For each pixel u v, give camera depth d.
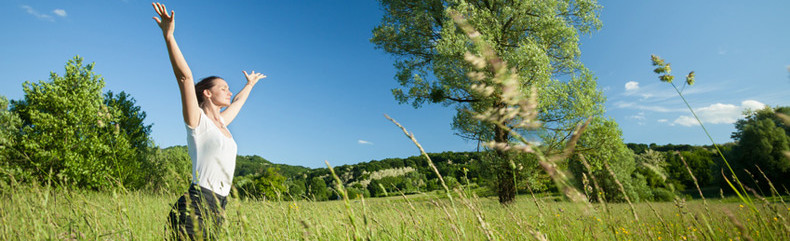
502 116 0.51
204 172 1.71
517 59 11.41
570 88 13.60
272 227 1.47
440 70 13.19
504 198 8.32
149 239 1.66
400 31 16.48
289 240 1.40
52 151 8.82
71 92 10.62
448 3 14.80
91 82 11.18
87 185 9.08
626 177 15.61
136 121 13.64
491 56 0.49
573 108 12.70
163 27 1.64
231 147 1.85
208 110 2.02
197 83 2.05
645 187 15.27
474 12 13.16
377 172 48.47
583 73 13.55
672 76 1.48
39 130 9.55
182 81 1.71
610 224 1.18
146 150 14.53
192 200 1.62
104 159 9.97
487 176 11.03
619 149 12.95
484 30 12.65
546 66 11.66
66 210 1.47
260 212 1.62
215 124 1.97
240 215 1.17
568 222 1.51
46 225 1.33
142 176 11.82
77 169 8.95
